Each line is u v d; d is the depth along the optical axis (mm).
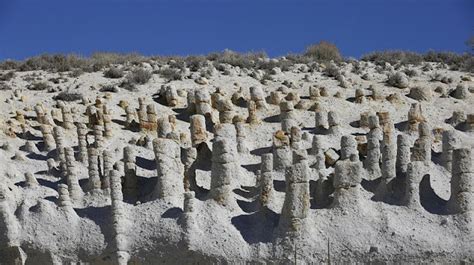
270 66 27828
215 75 26156
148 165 17703
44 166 18062
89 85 24922
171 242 14891
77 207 16109
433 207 15516
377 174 16688
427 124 18016
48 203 15797
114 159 17734
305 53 31203
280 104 20578
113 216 15234
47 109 21641
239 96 22234
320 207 15828
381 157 16891
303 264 14547
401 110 21766
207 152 18000
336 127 19594
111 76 26359
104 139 19000
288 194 14930
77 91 23984
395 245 14617
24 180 17328
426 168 16922
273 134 18703
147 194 16359
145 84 24953
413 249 14531
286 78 25891
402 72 26344
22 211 15672
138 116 20312
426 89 22781
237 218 15430
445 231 14867
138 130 19984
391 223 15047
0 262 15344
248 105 21250
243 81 25266
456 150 15320
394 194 15977
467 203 15109
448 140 17172
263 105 21422
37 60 28984
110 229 15266
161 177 15961
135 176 16484
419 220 15156
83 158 18016
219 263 14703
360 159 17875
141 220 15352
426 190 15930
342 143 17094
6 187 16188
